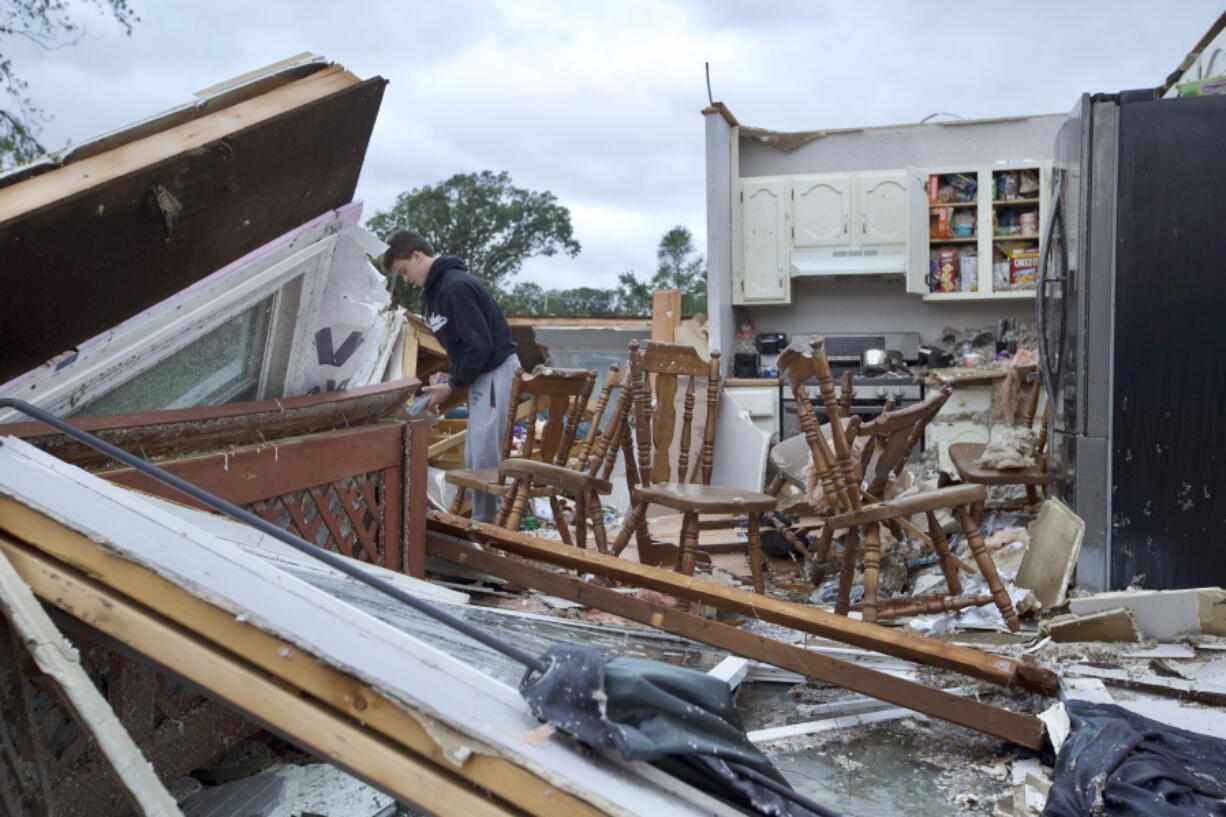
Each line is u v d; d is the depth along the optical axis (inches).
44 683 55.1
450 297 179.3
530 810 48.0
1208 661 122.6
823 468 137.8
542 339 346.6
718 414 239.6
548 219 1988.2
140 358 91.3
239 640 51.8
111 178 72.7
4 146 362.3
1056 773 89.6
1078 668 119.5
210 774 82.9
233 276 97.9
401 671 51.8
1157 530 155.6
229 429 99.4
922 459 264.8
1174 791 78.9
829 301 330.3
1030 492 189.9
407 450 129.6
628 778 52.4
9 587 51.8
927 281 313.1
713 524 189.9
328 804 77.7
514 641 84.2
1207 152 153.8
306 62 95.3
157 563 53.0
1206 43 205.0
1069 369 163.5
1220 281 153.6
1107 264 155.9
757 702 113.7
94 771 67.9
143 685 73.7
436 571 152.6
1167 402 154.7
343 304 117.5
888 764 96.6
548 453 183.9
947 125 312.0
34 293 73.3
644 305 1637.6
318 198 104.9
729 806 55.2
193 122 82.9
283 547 90.8
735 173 316.8
